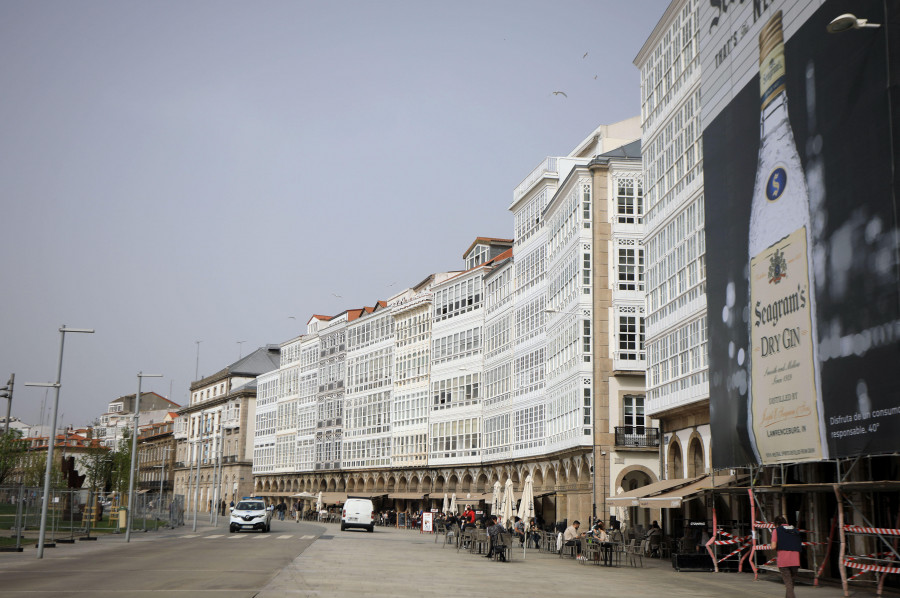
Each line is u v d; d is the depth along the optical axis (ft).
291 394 391.24
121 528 177.99
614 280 171.63
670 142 140.05
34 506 162.20
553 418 192.75
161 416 613.52
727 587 84.07
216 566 89.92
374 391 315.78
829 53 84.58
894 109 73.97
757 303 98.99
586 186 177.17
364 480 318.04
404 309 295.89
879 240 75.56
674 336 136.67
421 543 163.84
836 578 90.94
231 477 433.89
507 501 153.58
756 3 101.81
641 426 168.76
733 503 123.85
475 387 250.16
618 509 164.14
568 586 80.64
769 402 94.99
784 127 93.45
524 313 217.77
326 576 80.53
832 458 82.23
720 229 110.83
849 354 79.51
